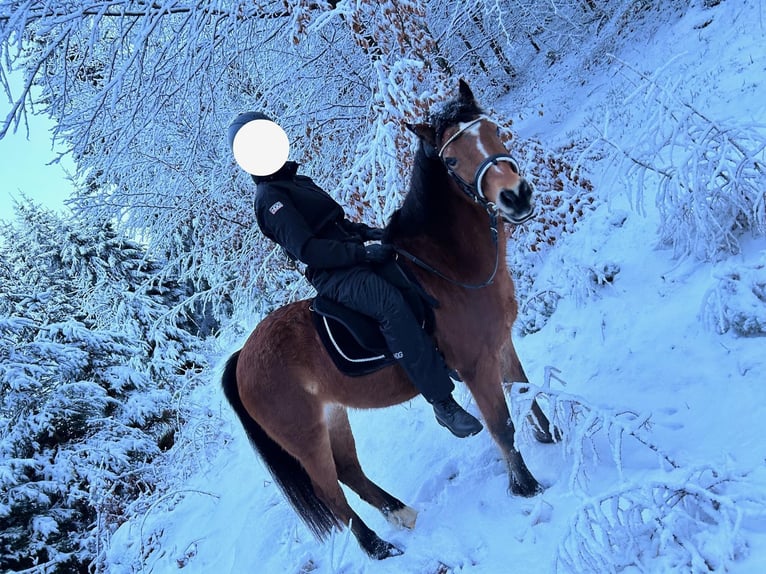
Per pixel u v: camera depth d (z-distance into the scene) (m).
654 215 5.14
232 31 6.95
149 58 6.96
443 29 8.88
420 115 5.50
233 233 8.27
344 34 7.52
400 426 5.11
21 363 9.79
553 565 2.62
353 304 3.38
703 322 3.74
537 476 3.54
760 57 6.06
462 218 3.30
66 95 6.60
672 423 3.28
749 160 3.95
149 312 15.86
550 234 6.07
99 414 10.07
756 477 2.62
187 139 8.08
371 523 4.18
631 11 9.30
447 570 3.27
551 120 9.02
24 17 5.89
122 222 8.55
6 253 23.39
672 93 4.22
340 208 3.58
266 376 3.71
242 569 4.64
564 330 4.82
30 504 8.55
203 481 6.91
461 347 3.43
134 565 6.01
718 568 2.31
